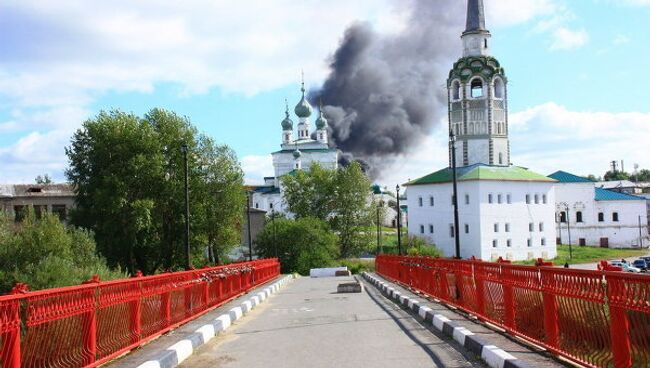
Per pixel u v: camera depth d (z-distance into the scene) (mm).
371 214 108688
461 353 10938
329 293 31125
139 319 11875
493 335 11539
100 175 55219
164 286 13789
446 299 18328
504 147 102125
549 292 9430
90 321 9547
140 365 9648
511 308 11461
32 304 7828
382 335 13680
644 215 119938
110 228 54156
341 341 12945
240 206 66375
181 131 60312
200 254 64625
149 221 53656
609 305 7527
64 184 70375
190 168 59812
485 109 100688
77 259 38781
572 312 8617
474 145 100875
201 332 13562
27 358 7746
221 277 21234
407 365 10000
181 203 58000
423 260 23188
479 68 100625
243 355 11633
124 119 56531
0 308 6973
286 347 12414
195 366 10711
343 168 112375
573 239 122000
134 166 54188
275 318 18672
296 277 60875
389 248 105688
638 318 6914
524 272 10633
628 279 7078
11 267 33250
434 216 103312
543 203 102938
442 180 100688
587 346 8188
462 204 98688
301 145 147750
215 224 63438
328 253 85812
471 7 101875
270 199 136750
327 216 110312
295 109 150875
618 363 7363
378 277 43750
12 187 68688
